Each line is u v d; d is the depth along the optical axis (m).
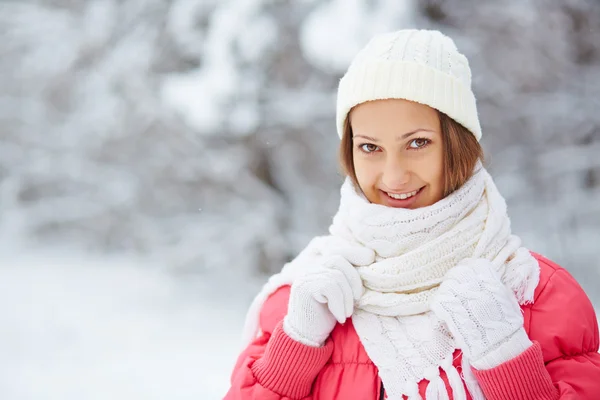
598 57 6.97
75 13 8.48
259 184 7.14
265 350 1.33
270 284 1.46
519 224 7.00
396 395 1.20
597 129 6.78
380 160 1.28
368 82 1.25
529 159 6.98
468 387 1.17
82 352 5.33
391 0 4.89
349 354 1.29
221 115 5.60
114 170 8.73
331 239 1.39
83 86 8.24
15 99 9.48
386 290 1.27
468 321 1.17
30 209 9.54
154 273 8.03
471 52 6.10
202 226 7.40
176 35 6.55
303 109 6.36
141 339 5.68
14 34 8.27
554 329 1.21
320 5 5.54
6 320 6.26
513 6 6.17
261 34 5.67
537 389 1.12
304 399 1.27
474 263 1.23
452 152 1.26
